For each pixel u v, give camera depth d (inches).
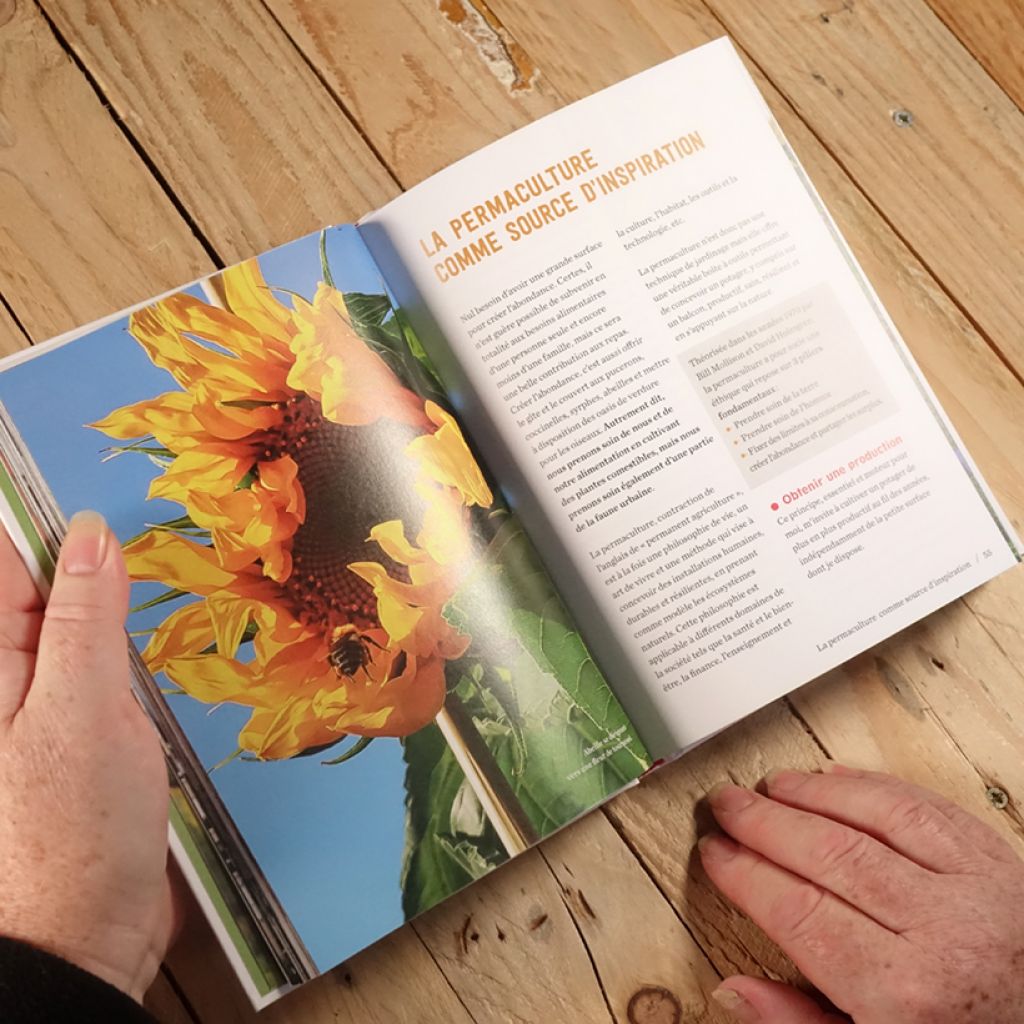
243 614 19.3
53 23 21.9
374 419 20.0
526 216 20.4
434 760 19.7
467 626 19.9
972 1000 18.4
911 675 22.4
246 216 21.9
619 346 20.4
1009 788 22.1
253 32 22.3
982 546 21.0
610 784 20.0
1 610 18.2
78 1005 15.3
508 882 21.5
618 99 20.6
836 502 20.8
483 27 22.8
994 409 22.8
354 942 19.2
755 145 20.9
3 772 16.5
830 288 21.0
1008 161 23.2
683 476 20.5
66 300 21.4
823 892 19.6
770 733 22.2
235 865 19.0
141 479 19.2
